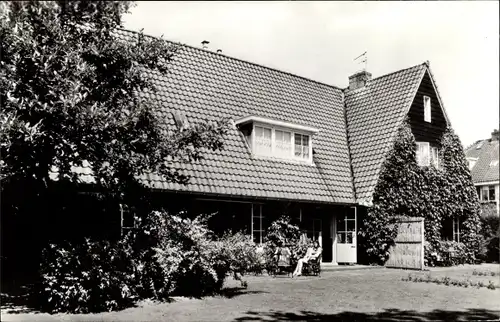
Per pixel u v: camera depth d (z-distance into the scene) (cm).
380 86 2250
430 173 2092
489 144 3903
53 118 827
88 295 862
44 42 853
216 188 1514
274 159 1772
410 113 2089
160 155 967
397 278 1474
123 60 980
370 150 2009
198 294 1080
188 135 998
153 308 911
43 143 833
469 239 2238
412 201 1978
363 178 1939
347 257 1898
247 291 1159
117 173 940
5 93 796
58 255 864
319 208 1905
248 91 1953
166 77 1733
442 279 1457
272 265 1555
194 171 1521
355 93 2352
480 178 3659
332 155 2011
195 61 1897
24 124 768
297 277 1475
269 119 1745
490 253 2409
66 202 1007
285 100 2066
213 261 1084
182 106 1669
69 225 975
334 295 1109
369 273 1628
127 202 1029
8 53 819
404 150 1986
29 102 809
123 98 991
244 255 1173
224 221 1571
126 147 919
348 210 1933
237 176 1608
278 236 1609
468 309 946
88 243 880
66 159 865
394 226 1861
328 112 2219
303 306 958
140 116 939
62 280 851
